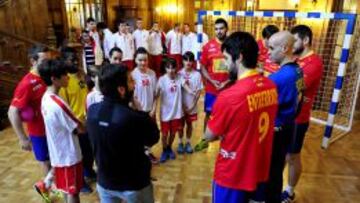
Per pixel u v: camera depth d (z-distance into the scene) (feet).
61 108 6.30
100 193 5.33
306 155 11.37
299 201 8.57
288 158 8.00
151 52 23.73
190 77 10.62
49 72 6.24
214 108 4.98
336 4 16.94
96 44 20.34
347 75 13.87
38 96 7.43
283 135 6.13
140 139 4.92
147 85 9.71
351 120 13.69
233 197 5.23
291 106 5.93
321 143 12.40
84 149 8.88
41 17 21.01
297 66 6.05
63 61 6.52
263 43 9.68
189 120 11.08
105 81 4.72
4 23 19.08
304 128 7.59
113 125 4.61
